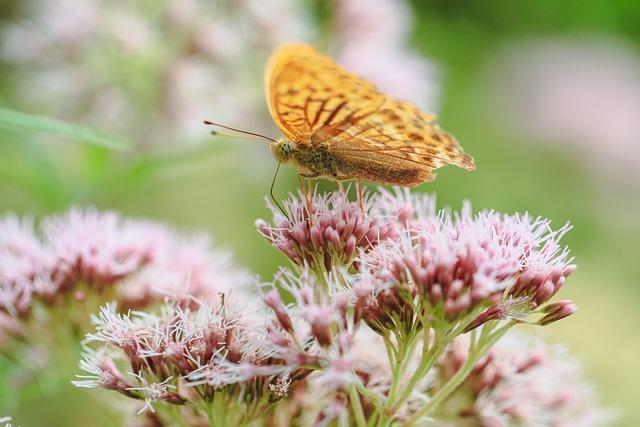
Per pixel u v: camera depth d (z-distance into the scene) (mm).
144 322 396
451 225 390
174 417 394
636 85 713
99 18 506
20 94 537
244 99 520
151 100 507
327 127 407
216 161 522
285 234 396
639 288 631
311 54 385
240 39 516
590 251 657
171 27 508
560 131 681
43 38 512
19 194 542
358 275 385
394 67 526
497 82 692
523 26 710
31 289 422
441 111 673
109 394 426
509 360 407
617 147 678
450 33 685
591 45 726
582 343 573
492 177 661
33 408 496
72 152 501
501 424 401
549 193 667
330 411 382
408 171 414
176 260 430
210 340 387
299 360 381
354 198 426
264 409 388
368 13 529
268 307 385
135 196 575
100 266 423
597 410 424
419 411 389
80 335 425
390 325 385
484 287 379
